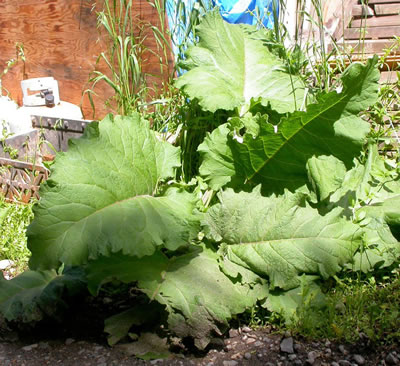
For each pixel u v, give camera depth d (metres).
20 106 4.81
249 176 2.99
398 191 2.96
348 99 2.64
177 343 2.34
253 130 2.88
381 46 4.32
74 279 2.56
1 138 3.96
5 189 3.64
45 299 2.44
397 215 2.80
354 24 5.04
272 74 3.34
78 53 4.30
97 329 2.51
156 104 3.60
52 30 4.34
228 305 2.33
